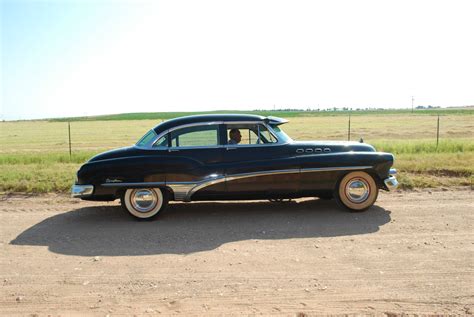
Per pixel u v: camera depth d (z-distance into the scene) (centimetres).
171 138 734
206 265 499
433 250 536
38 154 1809
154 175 714
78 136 4238
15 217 759
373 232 624
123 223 709
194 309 386
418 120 6550
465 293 411
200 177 717
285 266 489
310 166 732
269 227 661
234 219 716
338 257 517
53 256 543
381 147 1666
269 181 729
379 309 380
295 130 3919
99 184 714
